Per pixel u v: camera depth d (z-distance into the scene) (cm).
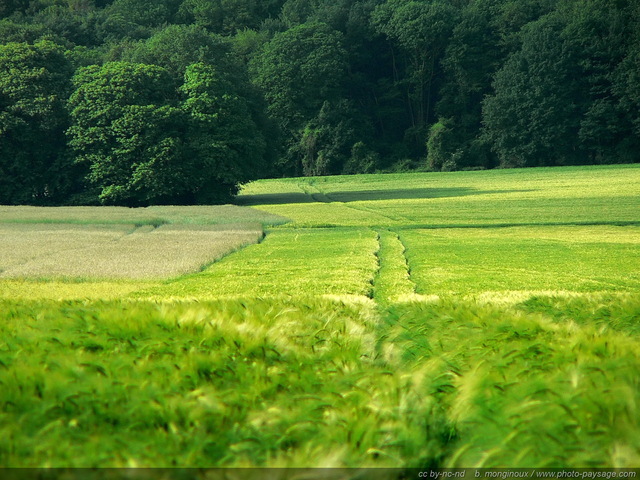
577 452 541
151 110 7700
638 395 604
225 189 8325
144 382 678
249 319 981
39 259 3334
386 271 2811
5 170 7856
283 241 4166
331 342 900
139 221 5281
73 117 7850
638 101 11931
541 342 812
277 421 615
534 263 2969
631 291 2189
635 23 12100
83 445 565
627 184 8169
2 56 7912
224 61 9225
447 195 7969
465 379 683
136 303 1276
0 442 557
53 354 771
